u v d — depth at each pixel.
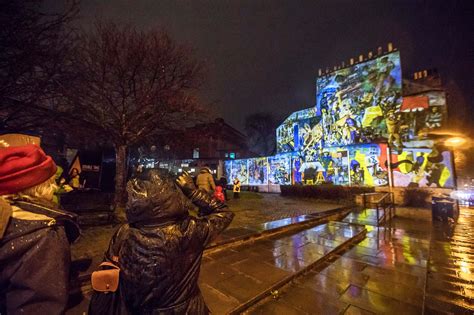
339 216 10.41
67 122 7.11
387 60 16.44
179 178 1.67
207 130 12.77
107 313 1.40
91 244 5.07
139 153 18.70
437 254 5.79
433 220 9.77
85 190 8.48
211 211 1.67
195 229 1.40
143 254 1.29
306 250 5.31
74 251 4.59
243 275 4.00
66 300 1.12
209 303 3.12
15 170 1.12
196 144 12.75
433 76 15.12
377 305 3.28
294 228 7.45
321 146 19.52
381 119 16.28
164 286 1.33
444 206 9.56
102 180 11.58
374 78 16.89
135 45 9.09
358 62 17.83
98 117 8.68
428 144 14.20
